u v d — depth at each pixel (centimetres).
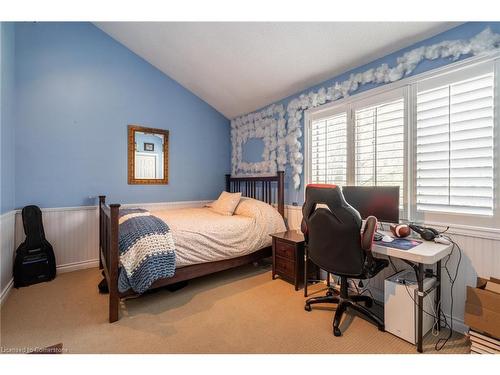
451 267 194
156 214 316
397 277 196
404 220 222
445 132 198
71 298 241
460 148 191
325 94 293
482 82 181
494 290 155
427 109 208
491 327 147
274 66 298
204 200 436
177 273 240
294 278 267
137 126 365
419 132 214
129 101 359
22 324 195
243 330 189
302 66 283
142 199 372
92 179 331
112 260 200
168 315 211
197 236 251
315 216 197
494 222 175
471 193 186
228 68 332
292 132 336
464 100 189
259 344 173
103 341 175
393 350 167
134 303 232
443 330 190
